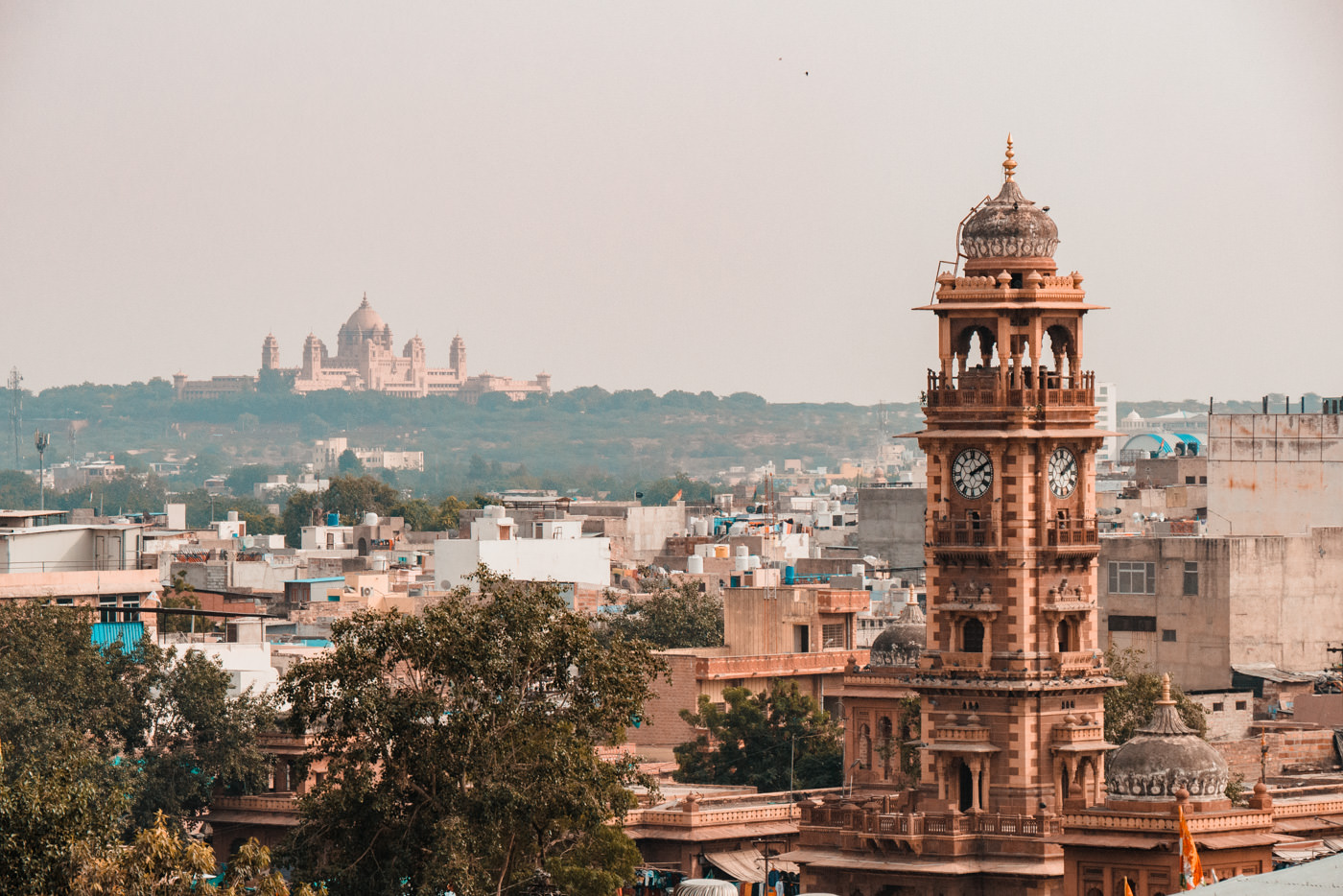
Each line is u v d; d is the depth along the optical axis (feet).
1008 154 471.21
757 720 612.70
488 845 419.95
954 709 461.37
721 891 422.82
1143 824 411.95
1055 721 457.68
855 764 595.06
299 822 497.05
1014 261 465.47
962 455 462.60
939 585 464.65
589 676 441.68
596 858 435.94
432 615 436.76
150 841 334.44
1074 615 463.01
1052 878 438.40
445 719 468.34
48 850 328.70
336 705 433.89
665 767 641.40
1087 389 467.11
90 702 558.97
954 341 465.47
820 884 458.09
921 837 449.48
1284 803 503.61
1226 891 266.98
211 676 565.94
